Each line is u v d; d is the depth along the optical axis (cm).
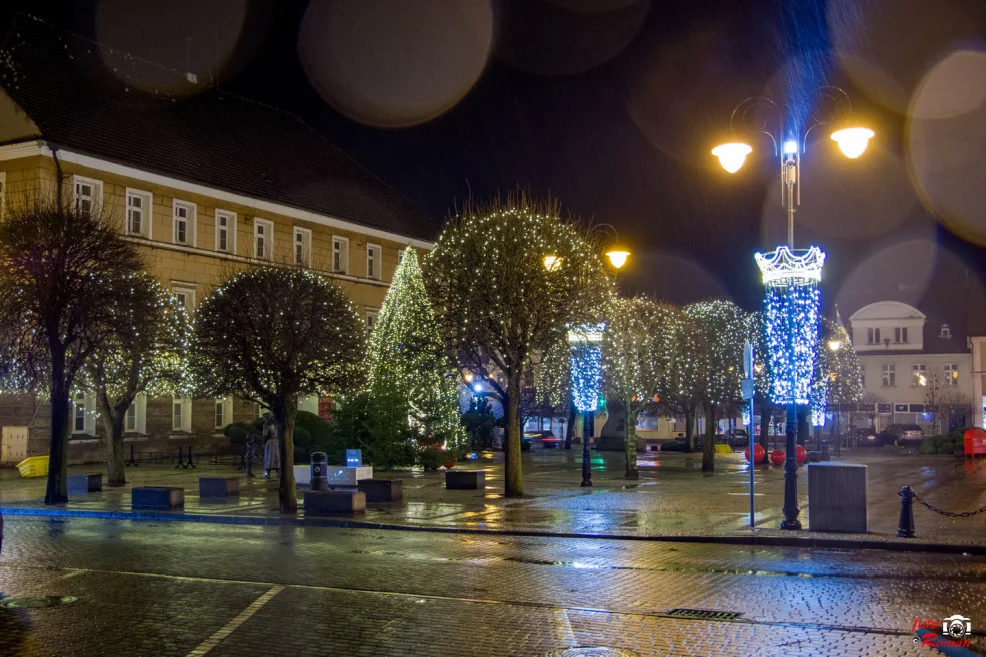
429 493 2680
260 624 1034
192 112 4772
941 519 1923
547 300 2577
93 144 3869
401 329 3438
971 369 7469
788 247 1895
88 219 2556
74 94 4062
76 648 938
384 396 3509
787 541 1673
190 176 4281
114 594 1203
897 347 7688
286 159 5212
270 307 2255
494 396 2647
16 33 4028
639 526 1881
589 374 3061
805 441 5103
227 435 4294
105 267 2531
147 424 4156
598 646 932
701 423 7781
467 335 2617
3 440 3594
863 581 1296
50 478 2423
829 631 991
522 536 1827
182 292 4231
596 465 4284
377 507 2303
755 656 894
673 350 3659
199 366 2334
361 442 3562
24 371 2616
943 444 5075
